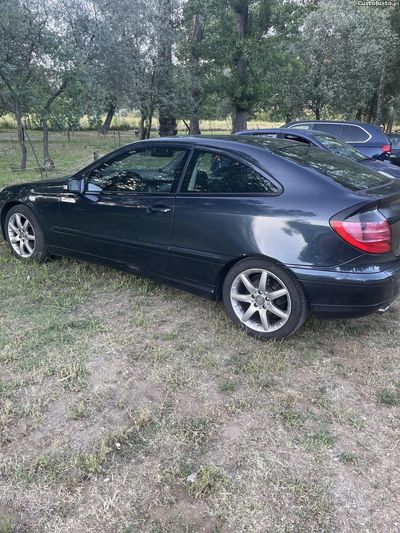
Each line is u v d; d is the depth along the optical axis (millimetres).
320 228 3092
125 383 2936
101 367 3107
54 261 5094
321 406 2797
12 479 2143
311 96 24016
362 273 3059
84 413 2621
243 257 3471
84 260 4625
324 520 1988
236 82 19219
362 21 23906
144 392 2854
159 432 2500
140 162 4027
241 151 3549
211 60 19578
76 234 4516
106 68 14484
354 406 2811
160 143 3945
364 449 2438
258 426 2586
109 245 4277
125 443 2412
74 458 2268
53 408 2664
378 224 3043
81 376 2977
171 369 3121
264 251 3277
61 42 11312
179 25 19766
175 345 3451
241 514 2008
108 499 2059
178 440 2445
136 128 48875
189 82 20172
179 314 3969
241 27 19469
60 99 12664
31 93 12273
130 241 4086
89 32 13328
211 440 2459
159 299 4250
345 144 8203
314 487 2166
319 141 7863
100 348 3355
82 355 3240
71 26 12922
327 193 3164
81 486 2125
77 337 3492
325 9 23516
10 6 11688
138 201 3975
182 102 20312
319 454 2379
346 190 3166
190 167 3734
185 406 2736
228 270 3656
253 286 3508
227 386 2936
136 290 4422
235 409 2723
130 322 3777
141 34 16688
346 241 3035
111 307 4055
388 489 2174
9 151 20734
